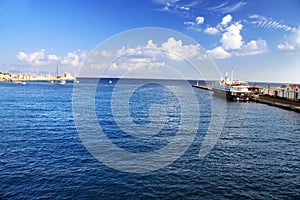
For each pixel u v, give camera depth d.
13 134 36.88
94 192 19.67
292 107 72.62
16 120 48.12
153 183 21.48
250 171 24.67
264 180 22.59
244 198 19.36
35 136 35.94
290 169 25.47
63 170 23.58
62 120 48.91
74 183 21.03
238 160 27.89
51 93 114.50
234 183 21.84
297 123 53.03
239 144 34.91
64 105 72.88
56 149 29.83
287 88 99.62
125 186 20.78
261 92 120.88
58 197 18.81
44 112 59.03
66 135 36.66
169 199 18.98
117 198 18.92
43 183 20.91
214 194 19.86
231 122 52.72
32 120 48.50
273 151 31.80
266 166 26.17
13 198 18.50
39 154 27.97
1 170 23.25
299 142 36.84
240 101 97.31
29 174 22.55
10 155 27.45
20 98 90.38
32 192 19.41
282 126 49.47
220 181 22.19
